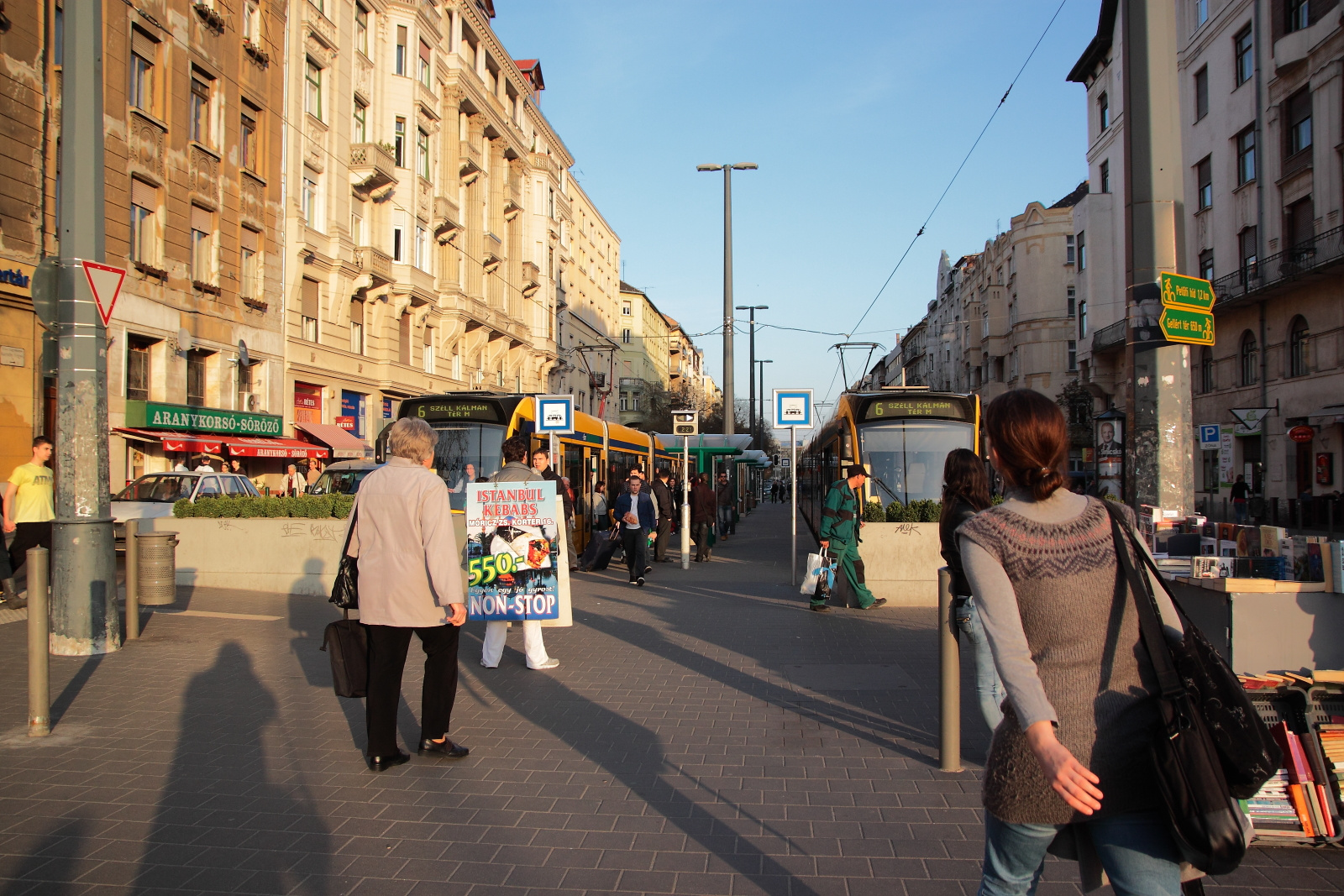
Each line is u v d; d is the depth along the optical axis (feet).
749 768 17.35
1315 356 86.99
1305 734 13.99
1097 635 7.52
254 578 40.93
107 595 27.35
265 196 84.69
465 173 128.36
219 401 78.02
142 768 17.17
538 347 161.17
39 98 58.75
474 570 25.90
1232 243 100.53
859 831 14.30
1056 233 157.99
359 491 17.49
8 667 25.54
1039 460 7.94
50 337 26.96
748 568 58.03
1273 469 93.81
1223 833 6.87
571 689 23.75
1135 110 24.16
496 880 12.57
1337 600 15.12
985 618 7.58
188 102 74.08
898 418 52.65
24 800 15.51
